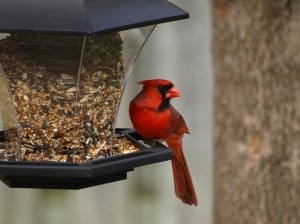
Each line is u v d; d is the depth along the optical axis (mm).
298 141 10297
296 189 10336
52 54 8031
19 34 7637
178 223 15992
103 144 8336
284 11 10156
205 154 15938
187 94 15922
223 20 10492
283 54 10219
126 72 8383
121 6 7574
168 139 9992
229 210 10648
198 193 15977
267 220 10406
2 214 15797
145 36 8336
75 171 7520
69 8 7254
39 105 8148
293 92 10266
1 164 7625
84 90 8164
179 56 15812
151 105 9500
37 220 15922
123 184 16125
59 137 8195
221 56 10594
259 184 10414
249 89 10383
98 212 15992
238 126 10516
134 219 16062
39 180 7824
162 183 16234
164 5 7891
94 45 8094
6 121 8445
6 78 8148
